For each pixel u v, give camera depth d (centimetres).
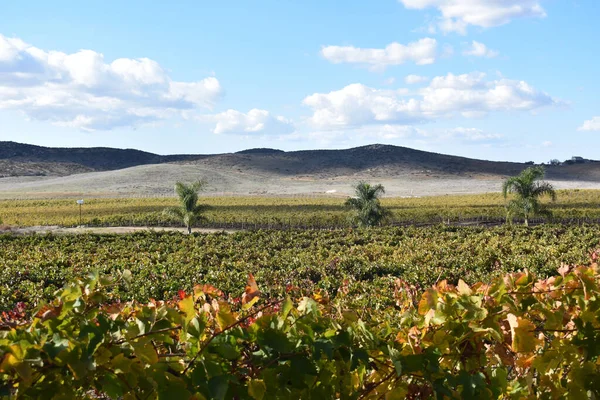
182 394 207
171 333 245
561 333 296
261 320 234
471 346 274
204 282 1692
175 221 5897
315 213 7006
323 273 1822
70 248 3156
